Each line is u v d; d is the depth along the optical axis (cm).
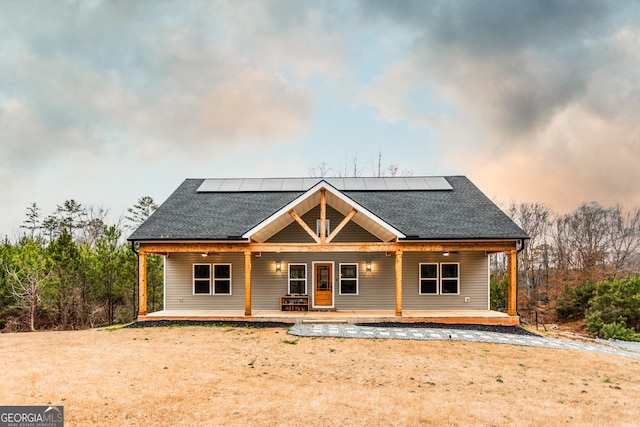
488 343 1248
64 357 1028
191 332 1360
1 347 1159
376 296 1753
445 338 1285
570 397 819
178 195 1970
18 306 2075
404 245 1550
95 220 4731
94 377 855
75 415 652
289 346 1166
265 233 1705
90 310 2264
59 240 2098
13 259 2095
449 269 1762
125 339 1263
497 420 683
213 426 625
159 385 813
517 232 1584
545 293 3441
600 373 999
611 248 3853
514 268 1570
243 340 1241
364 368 971
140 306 1554
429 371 962
